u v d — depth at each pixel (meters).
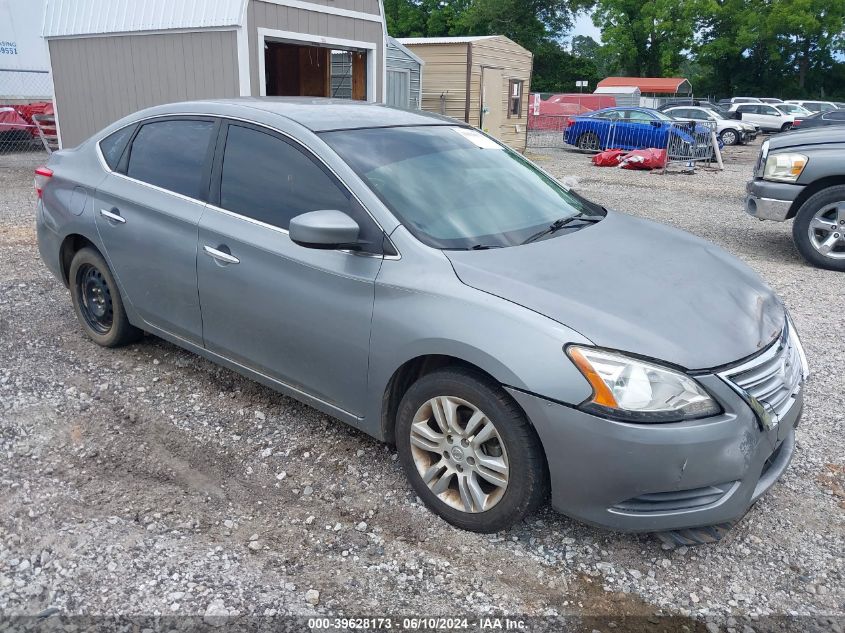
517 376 2.76
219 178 3.91
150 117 4.43
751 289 3.41
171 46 11.66
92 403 4.13
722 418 2.72
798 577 2.93
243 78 11.07
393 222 3.24
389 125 3.96
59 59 13.24
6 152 17.30
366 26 13.36
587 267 3.19
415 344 3.04
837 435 4.05
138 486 3.38
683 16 56.72
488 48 18.95
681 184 15.37
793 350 3.30
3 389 4.23
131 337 4.76
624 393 2.65
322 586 2.78
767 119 34.03
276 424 3.97
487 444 3.01
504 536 3.10
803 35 56.25
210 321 3.95
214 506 3.26
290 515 3.21
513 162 4.25
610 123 21.42
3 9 16.45
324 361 3.45
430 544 3.04
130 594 2.68
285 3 11.57
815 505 3.41
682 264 3.44
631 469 2.67
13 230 8.46
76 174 4.70
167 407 4.12
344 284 3.29
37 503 3.20
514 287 2.95
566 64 55.31
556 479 2.80
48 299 5.85
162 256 4.10
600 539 3.11
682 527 2.79
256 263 3.62
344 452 3.71
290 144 3.67
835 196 7.50
